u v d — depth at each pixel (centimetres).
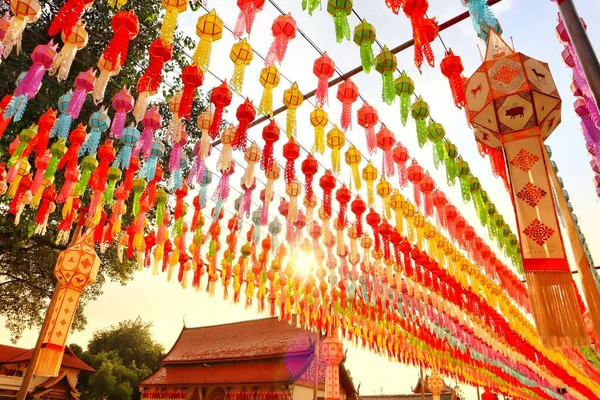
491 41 382
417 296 979
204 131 419
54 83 688
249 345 2912
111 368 4856
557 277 319
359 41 390
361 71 449
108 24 747
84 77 364
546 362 1496
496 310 1145
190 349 3284
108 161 521
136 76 791
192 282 788
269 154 437
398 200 621
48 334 586
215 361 2914
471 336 1288
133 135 451
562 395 2234
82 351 5881
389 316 1232
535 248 333
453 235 713
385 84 399
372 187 580
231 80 361
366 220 734
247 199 487
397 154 523
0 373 3259
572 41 269
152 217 1098
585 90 389
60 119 418
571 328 301
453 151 511
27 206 984
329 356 1553
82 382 4938
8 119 374
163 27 328
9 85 653
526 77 360
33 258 1389
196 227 709
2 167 593
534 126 358
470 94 381
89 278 630
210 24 342
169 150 902
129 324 6462
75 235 706
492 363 1545
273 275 898
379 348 1320
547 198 342
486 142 383
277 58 376
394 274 846
